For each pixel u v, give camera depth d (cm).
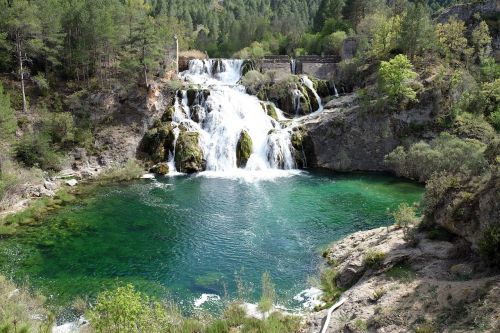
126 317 1591
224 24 13962
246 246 3172
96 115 5703
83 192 4500
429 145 4872
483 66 6819
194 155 5438
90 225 3597
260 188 4678
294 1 16288
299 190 4597
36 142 4825
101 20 5978
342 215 3791
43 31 5788
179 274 2758
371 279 2327
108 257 3000
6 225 3525
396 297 2033
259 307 2220
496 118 5534
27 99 5556
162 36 6756
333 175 5306
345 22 9962
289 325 2041
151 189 4619
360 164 5628
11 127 4600
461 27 7256
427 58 6819
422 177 4753
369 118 5728
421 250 2455
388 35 7200
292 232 3422
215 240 3288
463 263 2223
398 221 2942
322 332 1938
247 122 5912
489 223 2158
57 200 4188
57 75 6159
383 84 5775
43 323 1958
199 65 7738
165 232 3450
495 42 7644
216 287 2586
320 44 9194
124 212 3906
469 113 5616
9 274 2727
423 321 1762
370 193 4462
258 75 6894
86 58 5953
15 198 4106
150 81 6234
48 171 4806
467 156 3853
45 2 5938
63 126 5234
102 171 5175
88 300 2417
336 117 5850
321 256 2975
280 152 5591
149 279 2694
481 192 2367
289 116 6494
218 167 5478
